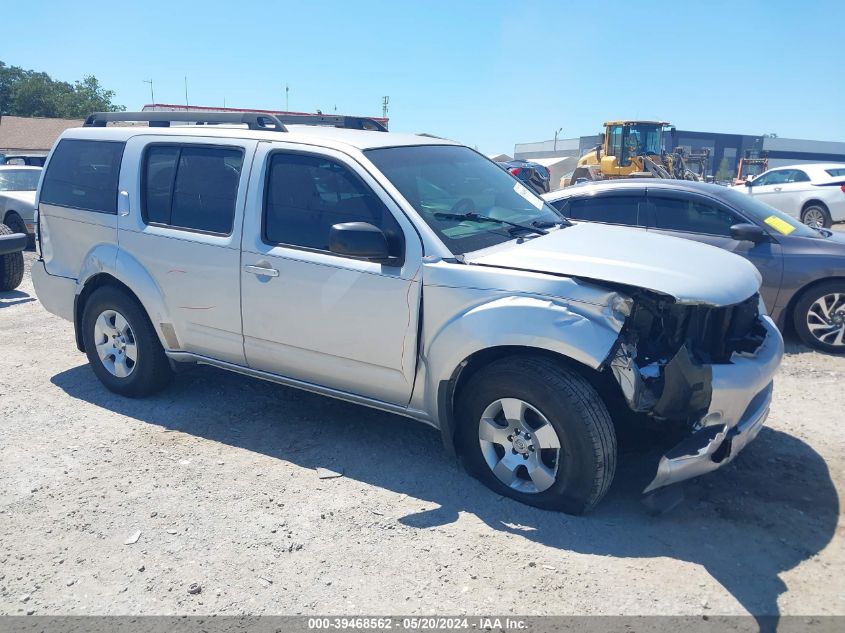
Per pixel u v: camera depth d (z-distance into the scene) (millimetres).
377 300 4133
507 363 3807
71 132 5715
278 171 4582
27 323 7906
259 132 4777
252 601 3178
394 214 4117
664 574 3346
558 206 7742
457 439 4223
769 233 6965
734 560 3459
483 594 3205
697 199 7234
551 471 3822
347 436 4879
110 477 4297
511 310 3705
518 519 3805
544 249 4043
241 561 3463
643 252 4078
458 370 3953
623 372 3566
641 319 3719
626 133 23578
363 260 4199
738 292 3883
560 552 3518
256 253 4562
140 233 5117
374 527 3742
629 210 7438
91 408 5363
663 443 3982
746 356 3947
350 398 4508
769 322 4457
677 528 3736
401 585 3273
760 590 3236
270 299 4539
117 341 5484
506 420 3918
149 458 4547
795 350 6910
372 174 4242
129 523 3797
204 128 5152
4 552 3551
